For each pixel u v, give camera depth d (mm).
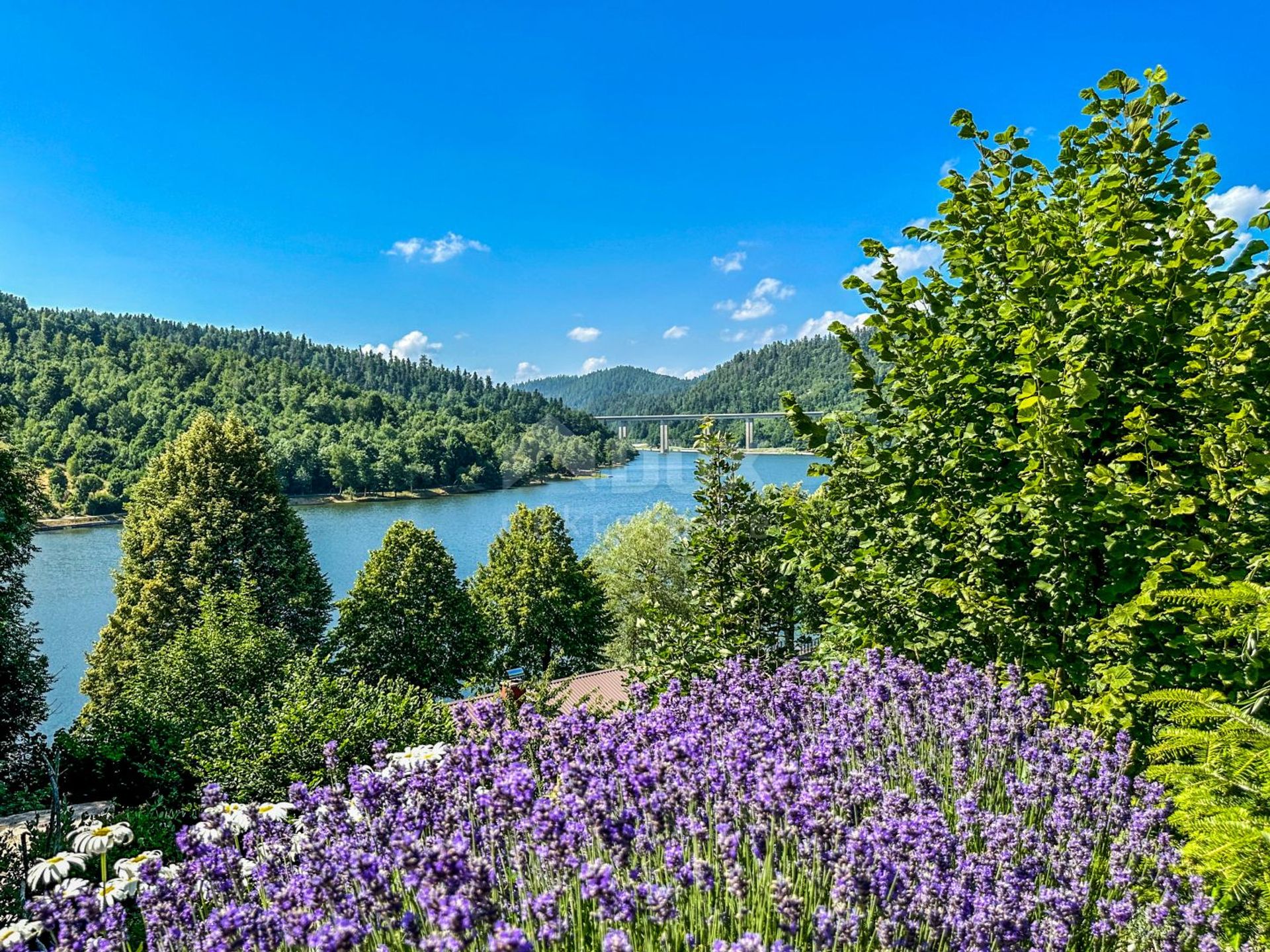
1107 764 3799
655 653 7047
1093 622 4465
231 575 29078
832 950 2416
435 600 26719
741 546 6984
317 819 3408
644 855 2920
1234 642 3930
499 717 4375
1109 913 2943
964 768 3824
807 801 2824
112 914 2660
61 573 59719
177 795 11750
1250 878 2551
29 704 19156
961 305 5523
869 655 4949
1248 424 4109
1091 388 4070
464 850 2287
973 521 4973
